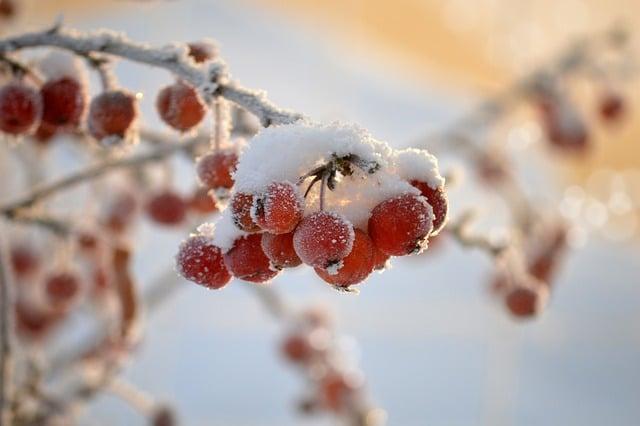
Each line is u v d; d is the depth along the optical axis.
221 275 0.28
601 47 0.63
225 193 0.29
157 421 0.45
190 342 0.72
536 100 0.63
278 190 0.26
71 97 0.31
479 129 0.64
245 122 0.37
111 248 0.39
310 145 0.26
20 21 0.42
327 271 0.26
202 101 0.29
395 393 0.70
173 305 0.61
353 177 0.27
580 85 0.67
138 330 0.40
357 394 0.51
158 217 0.41
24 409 0.42
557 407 0.71
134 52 0.29
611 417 0.69
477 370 0.74
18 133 0.31
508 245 0.39
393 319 0.79
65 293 0.43
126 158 0.38
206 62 0.29
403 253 0.26
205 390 0.67
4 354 0.34
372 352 0.75
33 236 0.51
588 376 0.76
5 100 0.30
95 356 0.47
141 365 0.58
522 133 0.66
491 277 0.54
